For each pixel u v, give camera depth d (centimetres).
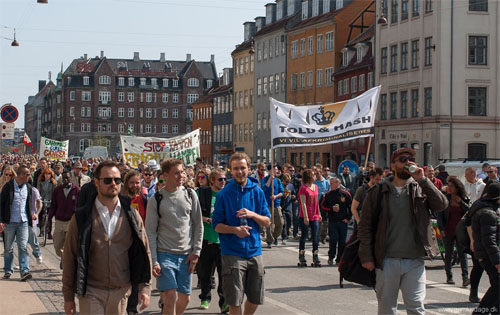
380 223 781
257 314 1062
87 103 15162
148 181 1416
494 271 975
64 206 1416
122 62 15725
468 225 1033
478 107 4806
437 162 4756
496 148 4784
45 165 2106
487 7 4812
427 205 780
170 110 15475
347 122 1800
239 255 834
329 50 6788
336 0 7000
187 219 891
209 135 10500
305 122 1805
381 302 786
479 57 4812
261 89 8438
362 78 5938
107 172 673
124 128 15288
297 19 7694
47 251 1864
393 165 787
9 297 1161
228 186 853
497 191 985
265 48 8319
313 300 1182
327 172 2306
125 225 684
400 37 5281
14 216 1344
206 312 1088
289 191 2130
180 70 15862
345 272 823
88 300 670
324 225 2039
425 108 4959
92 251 673
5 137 3084
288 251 1920
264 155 8300
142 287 689
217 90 10225
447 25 4778
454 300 1190
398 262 775
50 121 17412
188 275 891
